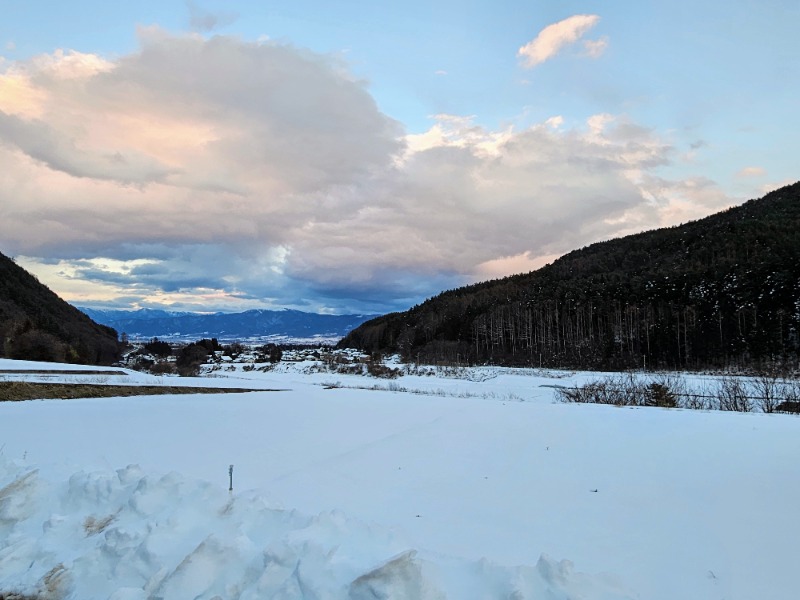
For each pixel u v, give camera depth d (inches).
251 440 341.7
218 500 167.5
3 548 160.1
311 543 133.7
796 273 1801.2
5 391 563.8
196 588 127.3
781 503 193.0
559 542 163.5
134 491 173.8
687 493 209.2
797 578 135.5
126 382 708.7
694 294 2167.8
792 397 605.9
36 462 247.1
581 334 2365.9
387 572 115.6
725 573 138.9
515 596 112.7
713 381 1010.7
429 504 206.1
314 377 1488.7
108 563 143.3
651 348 1934.1
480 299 3619.6
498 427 367.2
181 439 342.6
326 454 301.3
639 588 131.0
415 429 366.6
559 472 248.7
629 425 352.8
